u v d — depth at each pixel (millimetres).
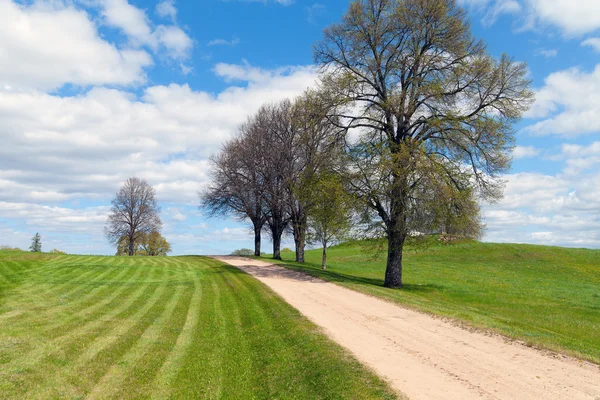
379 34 25516
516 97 24016
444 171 22859
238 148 43438
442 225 23500
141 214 69250
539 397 7219
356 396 7520
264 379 9523
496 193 24859
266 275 27672
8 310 16391
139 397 8641
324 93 26469
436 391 7496
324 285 22984
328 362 9516
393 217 24406
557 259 46531
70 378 9258
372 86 26297
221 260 41719
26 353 10578
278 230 45000
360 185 24672
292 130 39844
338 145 26766
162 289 23391
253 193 44031
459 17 24672
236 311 17312
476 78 24141
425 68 25203
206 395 8836
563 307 21328
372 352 10094
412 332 12250
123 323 14711
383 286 25641
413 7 24562
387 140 24641
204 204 46500
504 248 51094
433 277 34156
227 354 11617
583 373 8523
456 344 10867
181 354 11523
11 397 8109
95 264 35375
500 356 9758
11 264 32719
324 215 25609
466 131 23922
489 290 26500
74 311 16578
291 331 12773
